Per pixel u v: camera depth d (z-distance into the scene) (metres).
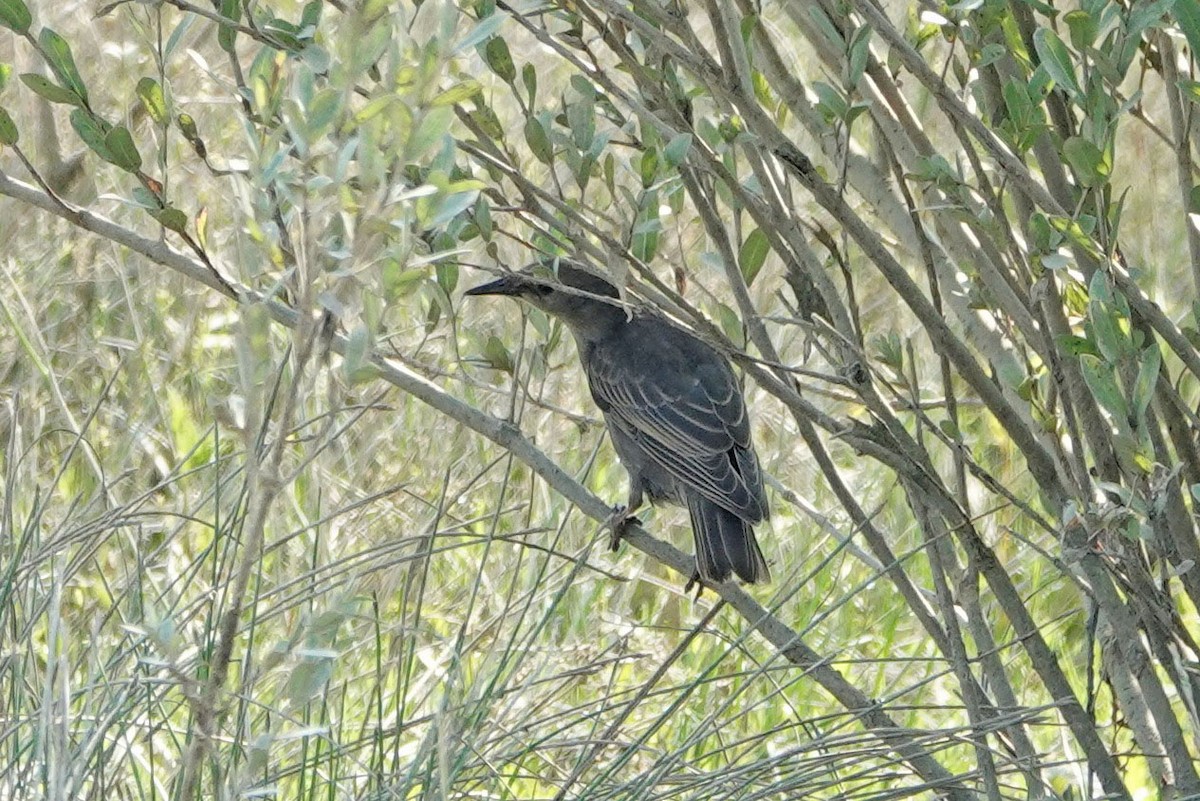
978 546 9.22
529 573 12.30
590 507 9.36
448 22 5.61
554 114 10.13
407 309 12.67
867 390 8.88
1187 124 8.87
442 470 13.63
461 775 8.77
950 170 8.62
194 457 13.55
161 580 11.45
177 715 10.08
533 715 9.77
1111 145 8.02
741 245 9.73
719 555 10.71
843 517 14.02
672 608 13.12
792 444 14.70
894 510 14.04
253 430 5.83
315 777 8.59
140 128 16.06
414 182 8.46
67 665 8.05
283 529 12.50
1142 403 8.05
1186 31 7.79
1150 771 9.59
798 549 13.63
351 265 5.77
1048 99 9.16
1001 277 9.42
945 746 8.95
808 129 9.52
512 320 15.25
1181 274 16.98
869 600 13.16
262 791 6.63
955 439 9.24
